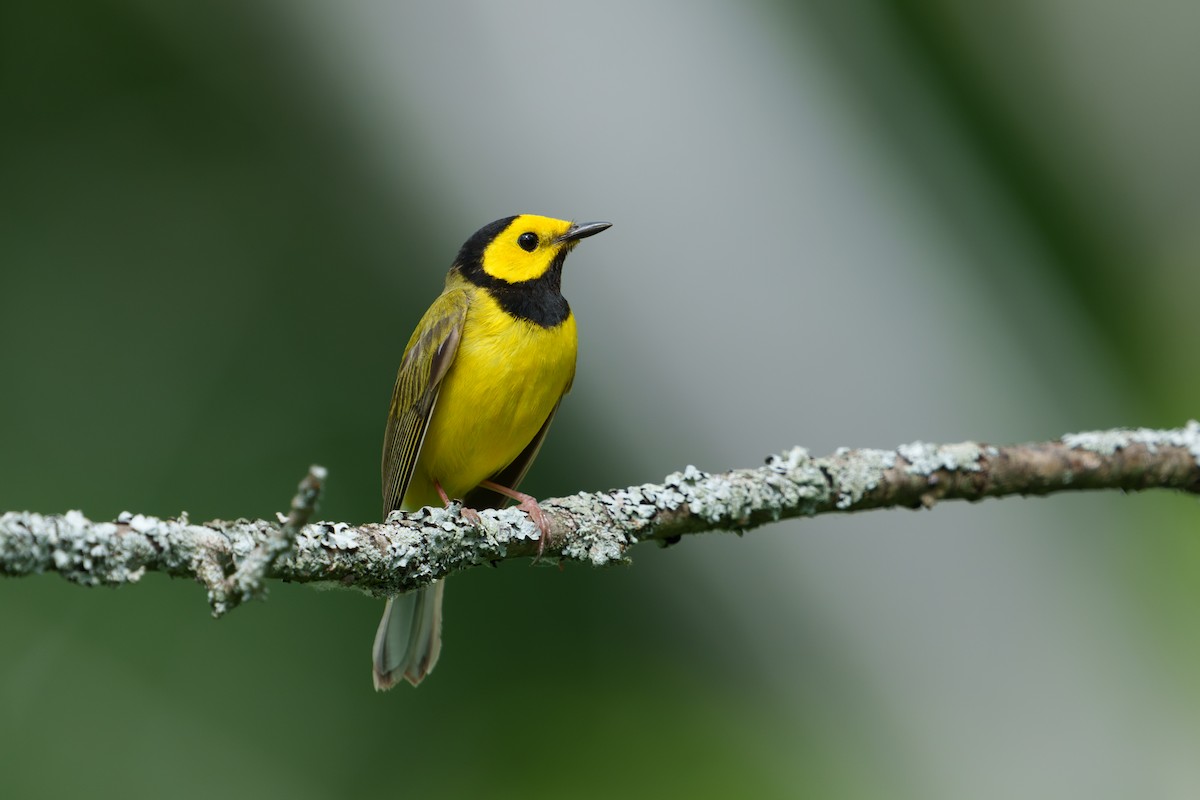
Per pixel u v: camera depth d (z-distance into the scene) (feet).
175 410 40.22
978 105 42.16
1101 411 38.04
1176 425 39.04
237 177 43.68
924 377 36.24
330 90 43.01
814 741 34.50
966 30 42.93
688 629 36.86
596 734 35.14
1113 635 34.47
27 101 44.14
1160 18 44.86
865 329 36.81
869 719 34.30
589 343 37.65
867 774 33.55
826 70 39.45
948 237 38.88
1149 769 32.48
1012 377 37.37
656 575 37.29
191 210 43.24
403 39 41.57
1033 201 42.01
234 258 42.42
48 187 43.09
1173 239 42.42
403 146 41.88
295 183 43.50
